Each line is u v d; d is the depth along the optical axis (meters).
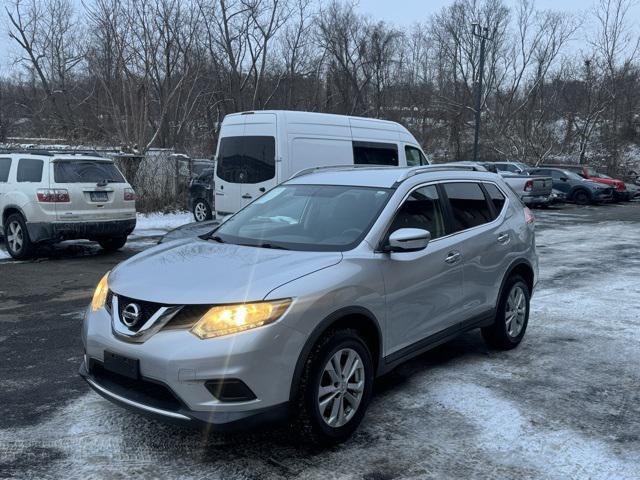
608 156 42.97
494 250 5.16
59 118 28.77
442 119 48.88
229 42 35.00
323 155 10.09
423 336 4.36
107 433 3.77
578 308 7.27
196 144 32.56
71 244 12.07
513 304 5.57
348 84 48.53
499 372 4.98
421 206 4.56
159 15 24.41
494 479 3.30
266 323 3.21
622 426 3.99
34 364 4.99
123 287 3.54
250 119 10.00
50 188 9.71
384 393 4.50
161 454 3.51
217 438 3.72
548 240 14.28
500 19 50.44
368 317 3.79
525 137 42.81
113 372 3.43
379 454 3.55
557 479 3.31
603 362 5.27
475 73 50.53
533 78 50.84
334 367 3.57
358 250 3.92
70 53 32.84
